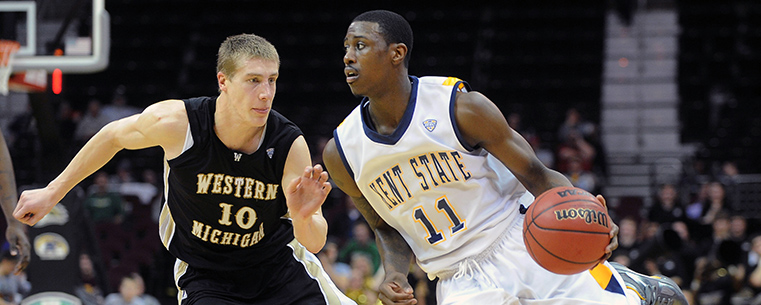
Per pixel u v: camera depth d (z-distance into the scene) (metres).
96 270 26.66
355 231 29.89
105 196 35.03
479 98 10.55
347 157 11.24
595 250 9.88
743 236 30.58
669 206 33.28
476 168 10.84
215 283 11.52
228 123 10.48
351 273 26.42
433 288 24.89
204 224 11.12
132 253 33.31
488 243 11.00
